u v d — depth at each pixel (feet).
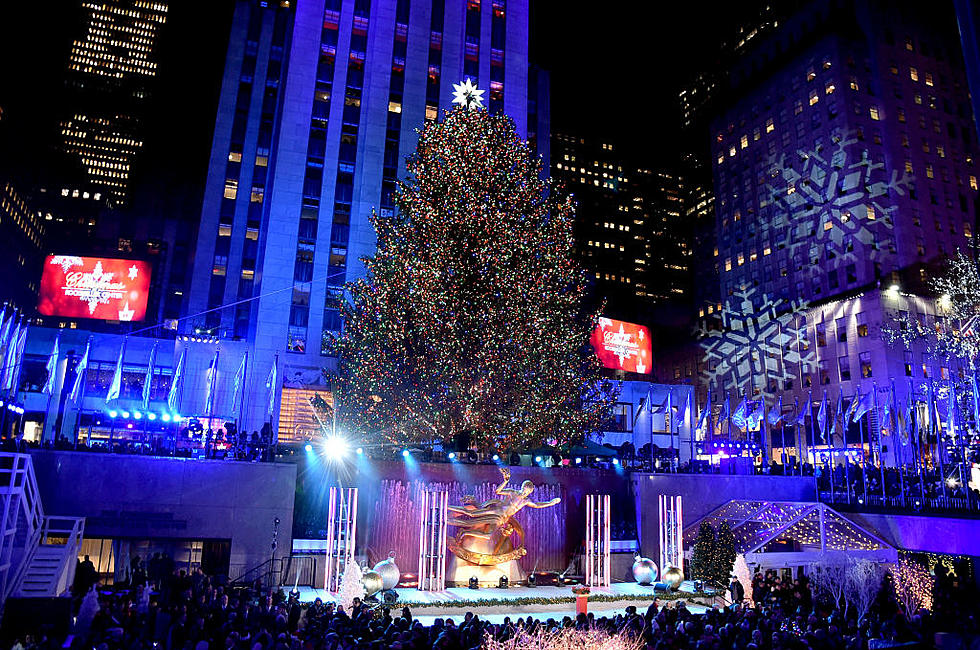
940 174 299.79
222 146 235.20
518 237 141.38
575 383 144.15
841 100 299.17
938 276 278.67
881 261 278.26
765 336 321.73
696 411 224.53
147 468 94.07
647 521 116.67
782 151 329.31
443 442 128.47
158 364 181.06
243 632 55.42
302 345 187.52
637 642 52.65
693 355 370.32
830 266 293.43
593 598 87.81
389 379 136.67
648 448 166.30
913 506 123.95
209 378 119.55
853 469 149.07
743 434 224.12
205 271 223.92
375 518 102.12
